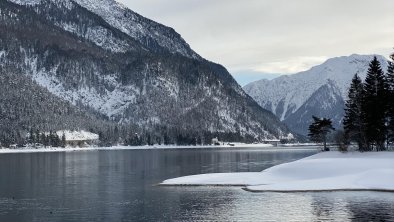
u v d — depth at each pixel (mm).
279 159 163375
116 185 82875
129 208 59250
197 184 80625
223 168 120375
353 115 124125
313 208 57531
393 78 119062
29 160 169875
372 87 117250
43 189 78125
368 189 70750
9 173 109750
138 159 172500
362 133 119188
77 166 134000
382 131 113875
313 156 113500
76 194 71875
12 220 53000
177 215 54719
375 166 81062
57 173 109188
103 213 56250
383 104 112125
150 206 60438
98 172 111500
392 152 101000
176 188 77125
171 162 150875
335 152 117250
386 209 56562
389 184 71750
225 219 52469
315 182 75312
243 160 158500
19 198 68125
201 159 168750
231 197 66500
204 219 52562
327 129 163500
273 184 76750
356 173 78750
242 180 82000
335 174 80062
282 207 58438
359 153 106688
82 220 52656
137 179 93312
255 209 57469
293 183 76000
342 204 59875
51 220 52781
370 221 50562
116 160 166375
